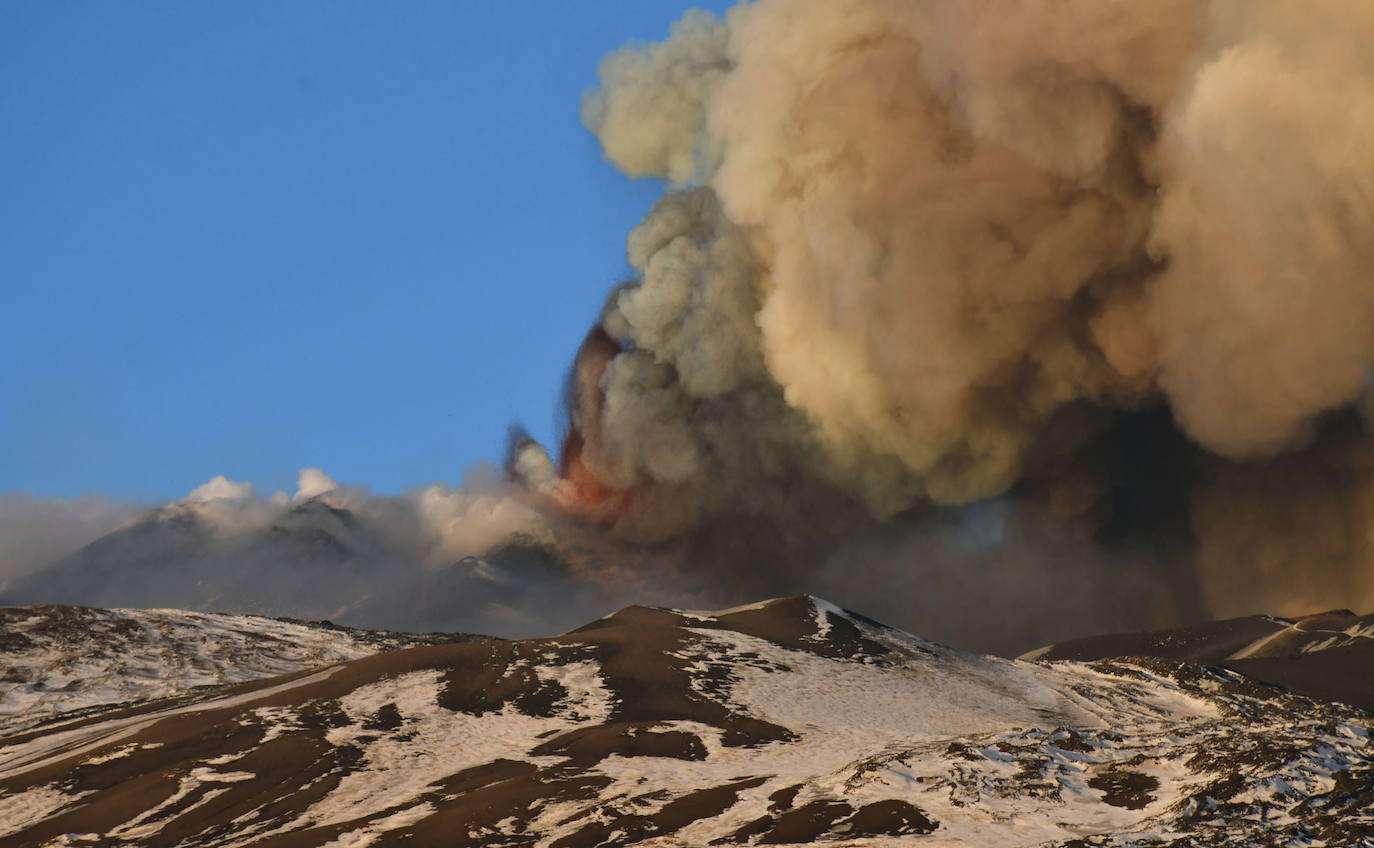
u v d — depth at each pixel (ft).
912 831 346.13
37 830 428.56
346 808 427.74
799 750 484.33
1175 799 350.23
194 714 557.33
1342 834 296.92
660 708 548.31
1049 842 325.42
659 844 357.82
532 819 396.37
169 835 416.46
